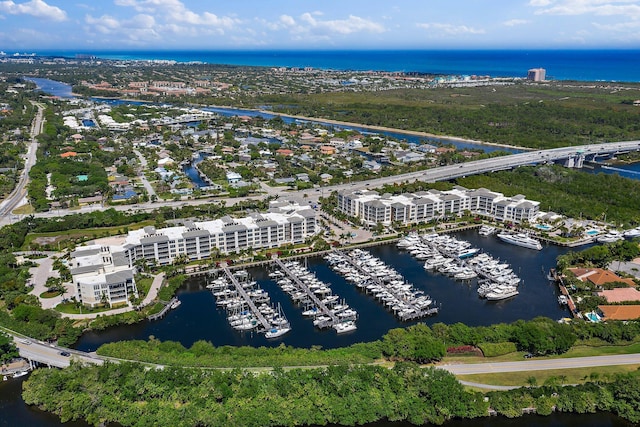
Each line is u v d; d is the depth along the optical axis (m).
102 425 196.50
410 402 199.25
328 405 197.88
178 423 188.12
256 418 190.62
